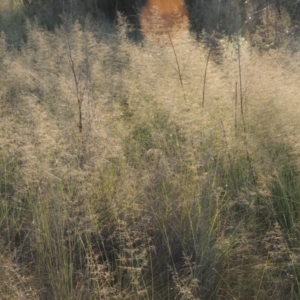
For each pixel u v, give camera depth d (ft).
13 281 7.97
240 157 11.03
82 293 8.09
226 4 19.71
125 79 13.56
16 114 11.84
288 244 9.45
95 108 11.18
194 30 19.88
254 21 19.30
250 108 11.92
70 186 9.13
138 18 20.68
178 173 10.29
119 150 10.44
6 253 8.84
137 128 12.28
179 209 9.58
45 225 8.82
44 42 16.22
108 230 9.10
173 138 11.64
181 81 12.41
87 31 17.16
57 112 11.00
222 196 10.42
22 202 10.00
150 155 11.05
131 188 9.60
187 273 8.62
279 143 11.19
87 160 9.42
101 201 9.56
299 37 17.24
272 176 10.58
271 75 12.76
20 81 13.48
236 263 8.99
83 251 9.00
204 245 8.89
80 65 14.49
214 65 13.93
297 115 11.54
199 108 11.77
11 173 10.56
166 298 8.41
